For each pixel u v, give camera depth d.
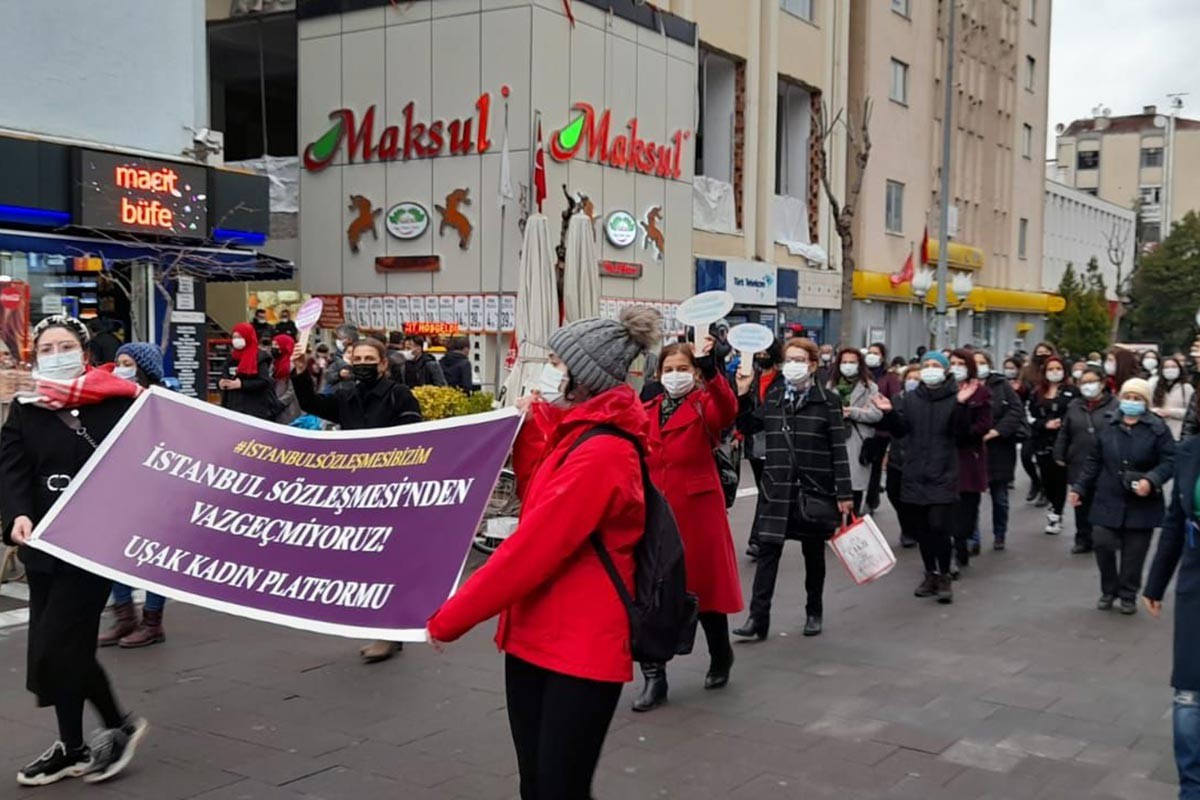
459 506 3.79
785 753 5.26
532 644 3.31
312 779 4.84
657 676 5.92
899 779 4.96
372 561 3.85
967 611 8.36
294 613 3.87
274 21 21.47
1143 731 5.67
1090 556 10.87
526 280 12.45
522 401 3.95
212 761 5.03
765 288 26.58
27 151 11.45
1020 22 43.12
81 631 4.64
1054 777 5.02
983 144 40.31
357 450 4.15
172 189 12.83
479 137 18.94
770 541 7.18
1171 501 4.72
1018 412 11.05
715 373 5.96
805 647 7.21
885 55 32.59
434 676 6.38
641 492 3.30
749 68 26.02
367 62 19.92
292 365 6.44
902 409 8.68
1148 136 87.50
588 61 19.86
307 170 20.64
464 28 19.02
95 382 4.75
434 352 19.00
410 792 4.71
